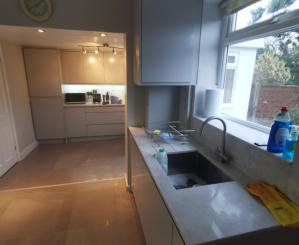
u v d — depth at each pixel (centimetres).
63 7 183
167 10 162
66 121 422
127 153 232
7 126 305
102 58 426
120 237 174
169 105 212
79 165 325
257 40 143
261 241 82
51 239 171
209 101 177
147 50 165
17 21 177
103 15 192
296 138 94
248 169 119
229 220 82
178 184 155
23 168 312
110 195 233
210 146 161
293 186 89
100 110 436
